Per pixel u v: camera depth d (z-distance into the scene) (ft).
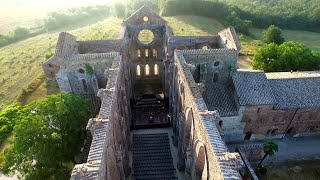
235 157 80.43
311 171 154.51
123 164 136.87
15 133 115.55
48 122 123.34
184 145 134.72
